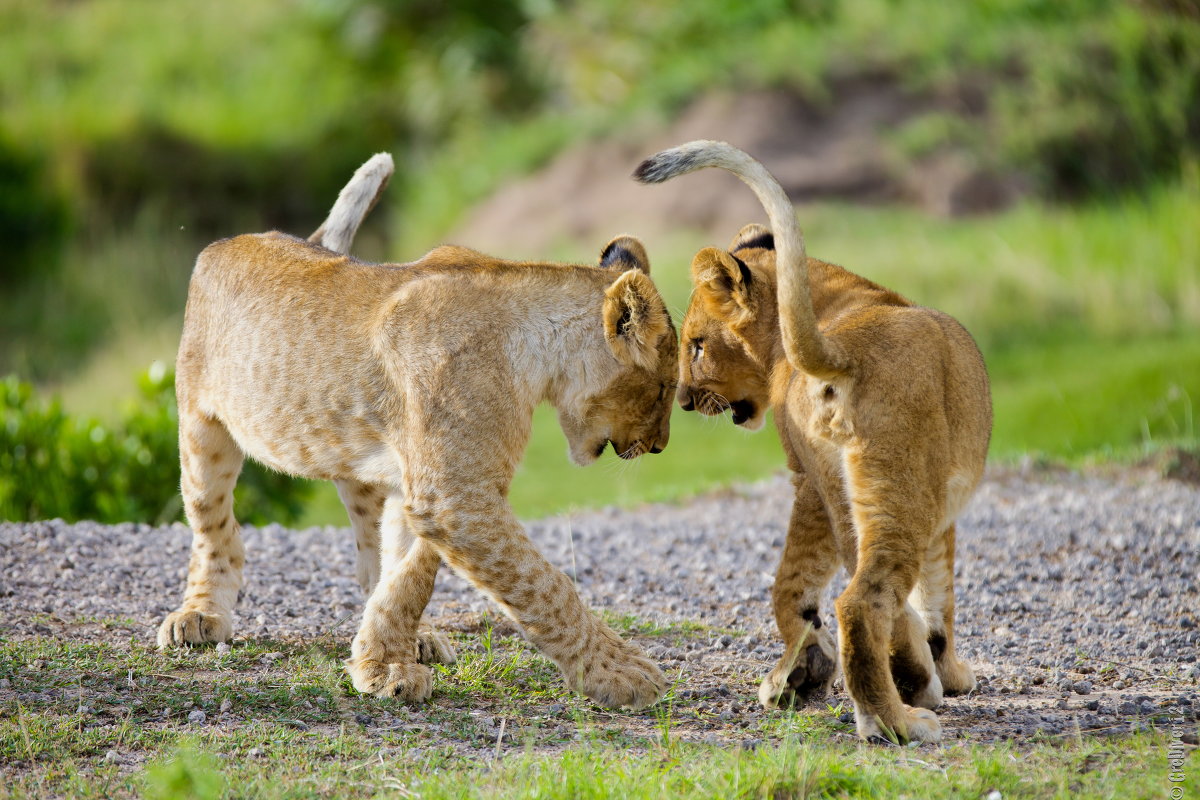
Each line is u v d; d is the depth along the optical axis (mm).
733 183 30453
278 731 7309
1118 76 30312
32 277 31750
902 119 31297
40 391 27172
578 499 18984
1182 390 19547
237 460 9258
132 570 11211
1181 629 10305
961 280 24891
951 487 7531
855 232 28094
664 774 6359
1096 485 15305
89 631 9312
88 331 29938
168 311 30938
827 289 8648
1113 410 19625
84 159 34719
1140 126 29250
